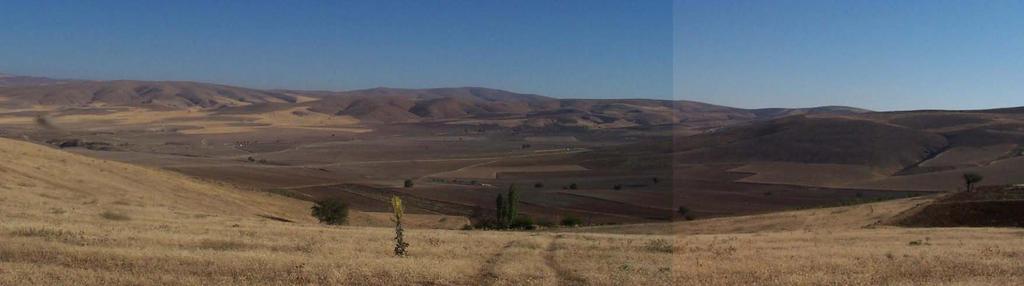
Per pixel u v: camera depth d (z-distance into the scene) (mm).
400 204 18188
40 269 13281
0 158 41469
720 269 16328
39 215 23719
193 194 48438
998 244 24125
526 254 18219
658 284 14297
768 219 45969
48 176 40750
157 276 13211
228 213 39562
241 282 13039
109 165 52781
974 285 14891
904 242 25297
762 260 18156
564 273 15070
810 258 18797
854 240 26359
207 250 16562
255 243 18547
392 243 20141
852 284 14945
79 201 32531
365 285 13383
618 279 14492
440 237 23188
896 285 14906
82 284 12367
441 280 13977
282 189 72750
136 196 40688
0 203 26875
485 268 15609
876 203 53750
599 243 21688
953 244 24250
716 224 42906
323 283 13281
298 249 17906
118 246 16453
